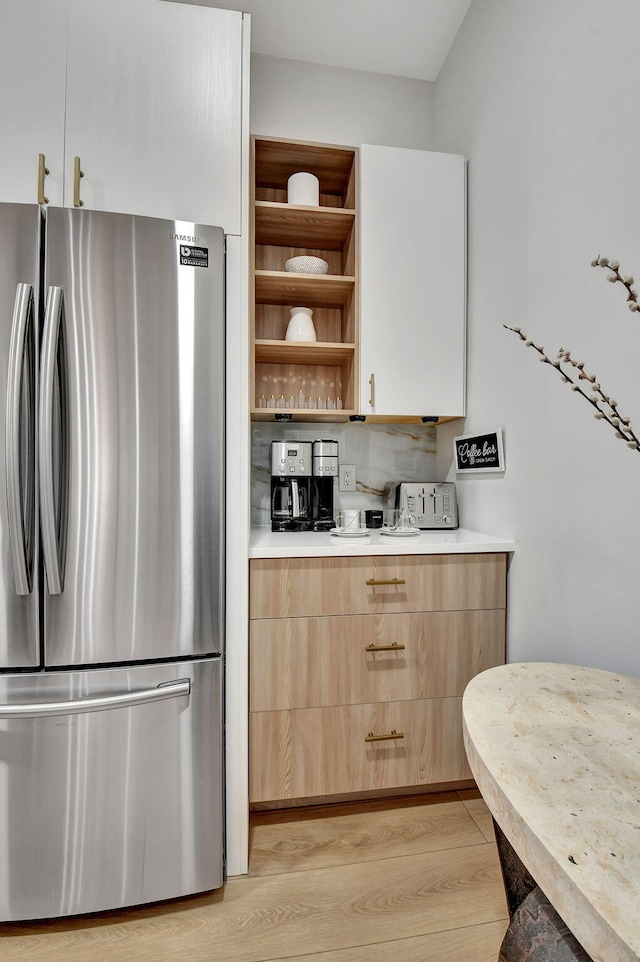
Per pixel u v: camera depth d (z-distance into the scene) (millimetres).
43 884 1303
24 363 1272
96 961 1222
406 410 2135
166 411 1373
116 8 1469
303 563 1711
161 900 1394
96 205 1441
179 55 1496
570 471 1525
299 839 1640
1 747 1281
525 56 1756
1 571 1288
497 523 1956
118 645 1340
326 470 2164
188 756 1382
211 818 1403
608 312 1364
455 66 2326
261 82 2416
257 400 2348
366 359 2102
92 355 1322
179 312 1385
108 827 1329
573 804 654
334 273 2410
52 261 1303
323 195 2402
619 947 462
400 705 1783
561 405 1562
